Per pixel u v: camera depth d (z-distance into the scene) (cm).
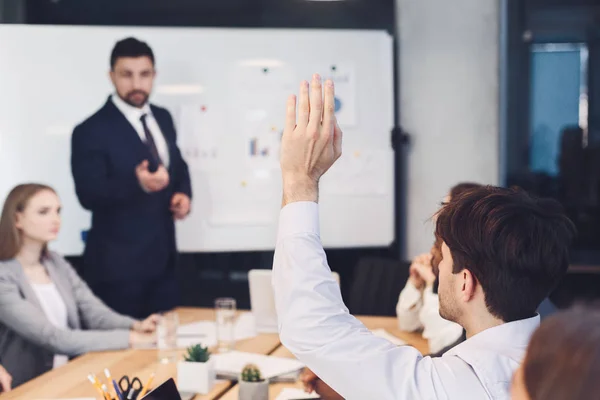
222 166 405
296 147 115
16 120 394
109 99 395
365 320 304
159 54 399
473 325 121
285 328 117
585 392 47
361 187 408
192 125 403
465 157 409
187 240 405
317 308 114
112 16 395
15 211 291
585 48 404
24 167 396
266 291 281
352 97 406
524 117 409
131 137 396
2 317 272
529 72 407
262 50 403
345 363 112
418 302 278
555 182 411
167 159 401
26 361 278
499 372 110
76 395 206
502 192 122
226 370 223
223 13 400
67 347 263
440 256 128
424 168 412
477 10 403
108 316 307
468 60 405
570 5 402
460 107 407
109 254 397
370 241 411
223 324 257
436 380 110
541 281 116
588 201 408
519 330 117
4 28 390
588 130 406
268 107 405
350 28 404
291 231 116
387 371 111
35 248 298
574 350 49
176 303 405
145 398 159
